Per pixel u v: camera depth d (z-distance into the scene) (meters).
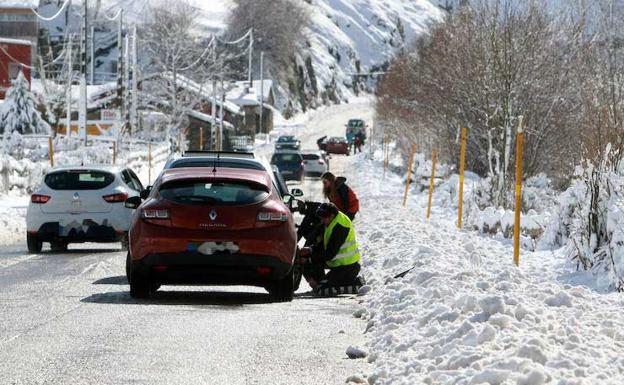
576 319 14.55
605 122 30.38
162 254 21.19
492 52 55.59
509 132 49.50
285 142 142.25
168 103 156.12
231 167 23.41
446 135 70.62
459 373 11.43
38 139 89.38
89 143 89.19
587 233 26.16
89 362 13.30
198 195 21.58
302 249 24.28
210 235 21.28
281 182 31.47
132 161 85.38
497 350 12.39
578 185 30.52
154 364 13.27
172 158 24.17
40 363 13.19
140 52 194.00
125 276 26.38
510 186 47.91
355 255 23.73
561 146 55.34
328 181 32.09
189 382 12.17
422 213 51.09
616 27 56.34
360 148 165.88
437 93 68.50
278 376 12.77
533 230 36.00
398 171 103.62
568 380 10.10
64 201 34.31
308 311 20.00
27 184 63.69
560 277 24.88
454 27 65.69
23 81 125.31
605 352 12.43
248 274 21.50
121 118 103.31
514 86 54.00
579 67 55.84
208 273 21.42
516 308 14.60
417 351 13.48
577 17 57.56
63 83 147.25
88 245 39.09
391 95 116.56
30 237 34.25
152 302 20.91
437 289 17.73
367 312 18.78
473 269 22.12
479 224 37.94
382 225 39.25
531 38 55.00
